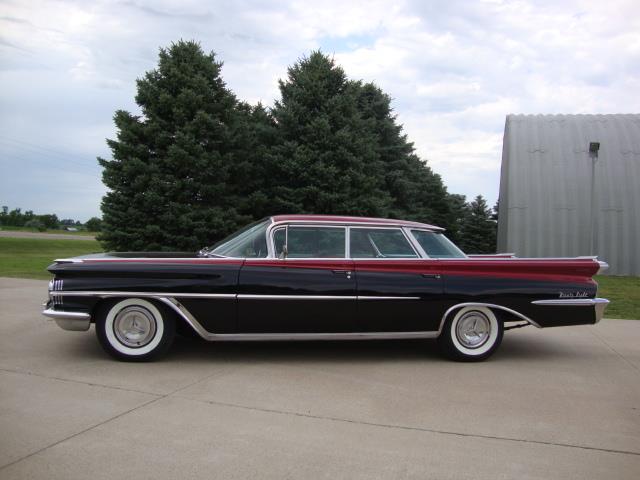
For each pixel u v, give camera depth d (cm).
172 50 1664
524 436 396
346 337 591
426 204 3628
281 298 572
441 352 623
